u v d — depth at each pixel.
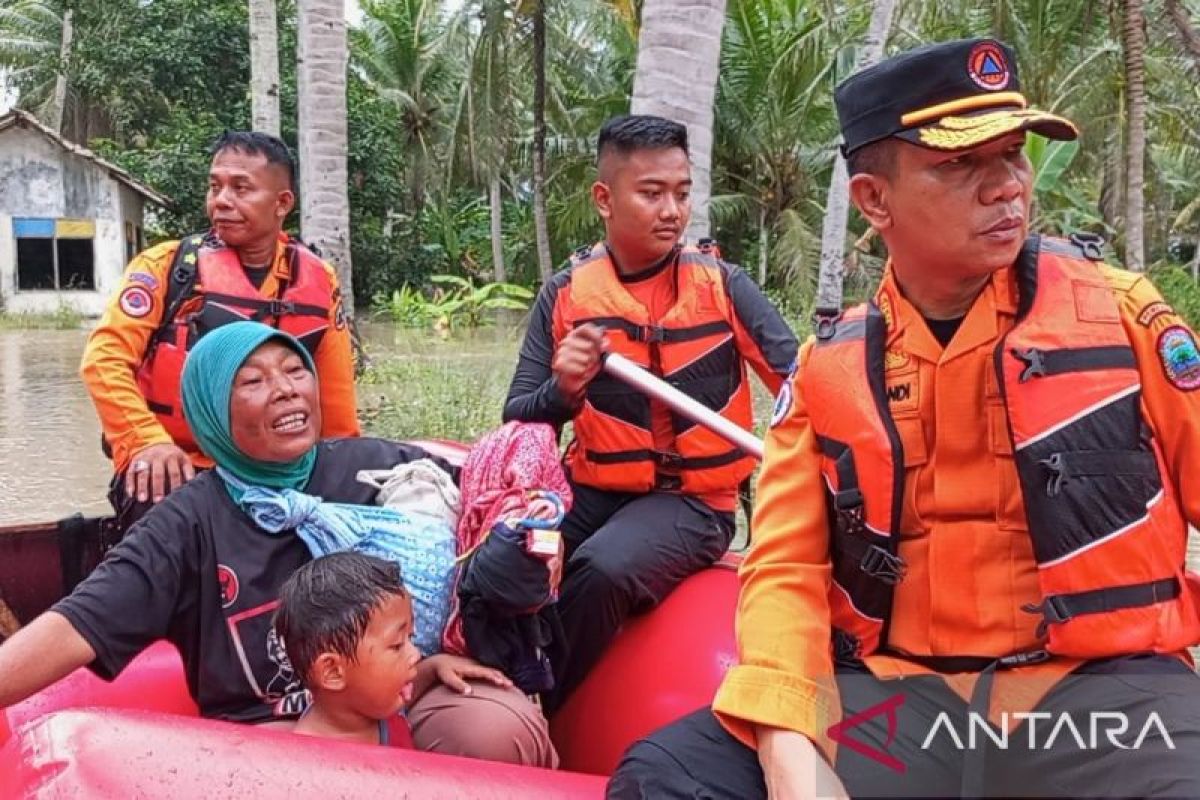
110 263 23.56
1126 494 1.48
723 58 20.45
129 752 1.57
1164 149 24.58
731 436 2.41
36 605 2.78
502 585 2.07
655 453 2.55
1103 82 16.84
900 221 1.55
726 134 21.25
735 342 2.65
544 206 20.44
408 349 15.30
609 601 2.36
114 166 23.11
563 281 2.74
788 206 22.20
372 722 1.92
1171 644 1.51
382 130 25.73
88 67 24.83
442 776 1.62
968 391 1.57
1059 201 20.88
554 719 2.46
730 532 2.63
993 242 1.50
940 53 1.51
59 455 8.20
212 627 2.04
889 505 1.58
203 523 2.06
